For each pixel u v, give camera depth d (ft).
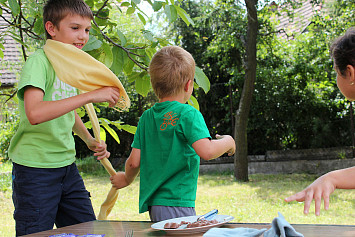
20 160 6.48
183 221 4.71
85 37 6.48
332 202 18.99
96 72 5.76
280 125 30.89
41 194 6.43
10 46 36.01
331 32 29.04
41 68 6.04
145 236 4.24
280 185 24.39
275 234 3.43
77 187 7.11
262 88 30.32
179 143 5.91
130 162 6.56
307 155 29.27
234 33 29.68
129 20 31.65
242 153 27.17
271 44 30.68
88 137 7.84
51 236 4.28
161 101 6.51
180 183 5.83
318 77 29.66
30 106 5.65
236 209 18.10
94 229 4.65
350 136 28.86
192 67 6.53
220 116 33.14
